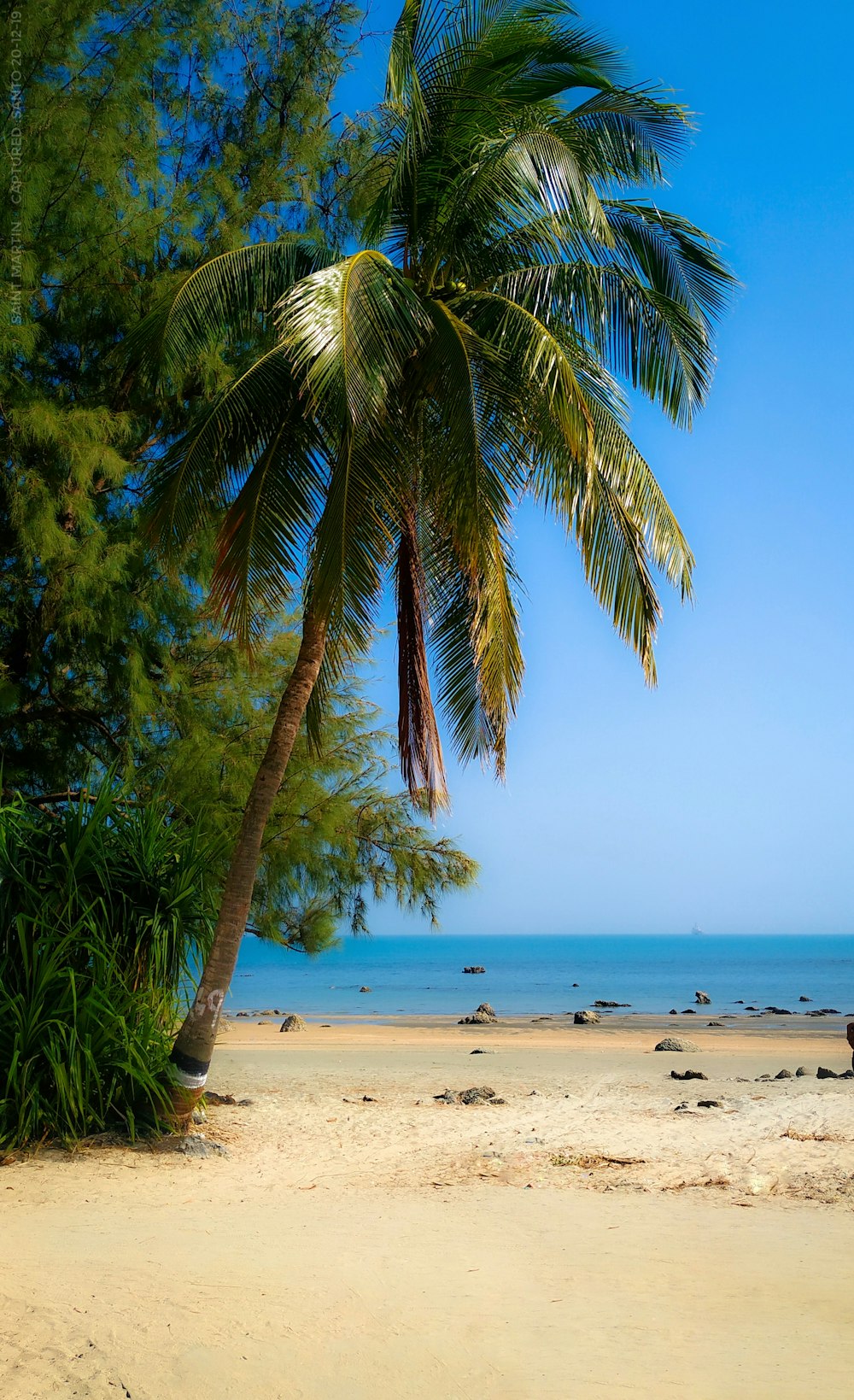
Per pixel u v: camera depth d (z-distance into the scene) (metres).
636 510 8.99
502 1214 5.84
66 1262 4.56
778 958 125.62
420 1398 3.18
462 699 10.22
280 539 8.79
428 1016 33.56
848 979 66.44
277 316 9.27
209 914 8.57
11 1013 7.58
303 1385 3.27
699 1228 5.44
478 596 7.93
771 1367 3.42
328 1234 5.28
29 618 10.90
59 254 10.84
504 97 9.83
